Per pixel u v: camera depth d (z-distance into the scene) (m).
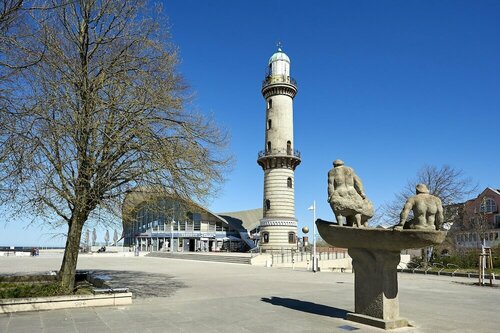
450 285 23.50
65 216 15.33
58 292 13.69
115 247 76.81
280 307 13.44
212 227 77.25
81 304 12.97
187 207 16.52
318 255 45.88
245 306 13.61
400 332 9.96
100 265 36.78
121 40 14.93
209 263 42.41
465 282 25.91
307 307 13.47
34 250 61.47
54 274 18.91
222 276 26.22
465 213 53.69
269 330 9.98
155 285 20.05
